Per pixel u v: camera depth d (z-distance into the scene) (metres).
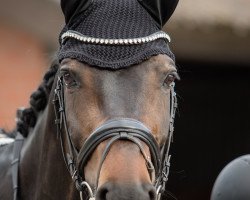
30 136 7.33
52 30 14.18
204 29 16.17
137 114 6.07
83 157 6.08
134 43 6.20
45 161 6.89
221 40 16.75
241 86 21.78
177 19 15.88
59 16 13.95
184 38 16.66
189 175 21.58
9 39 14.77
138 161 5.84
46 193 6.89
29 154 7.18
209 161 21.91
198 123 21.89
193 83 21.61
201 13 15.95
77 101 6.18
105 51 6.18
